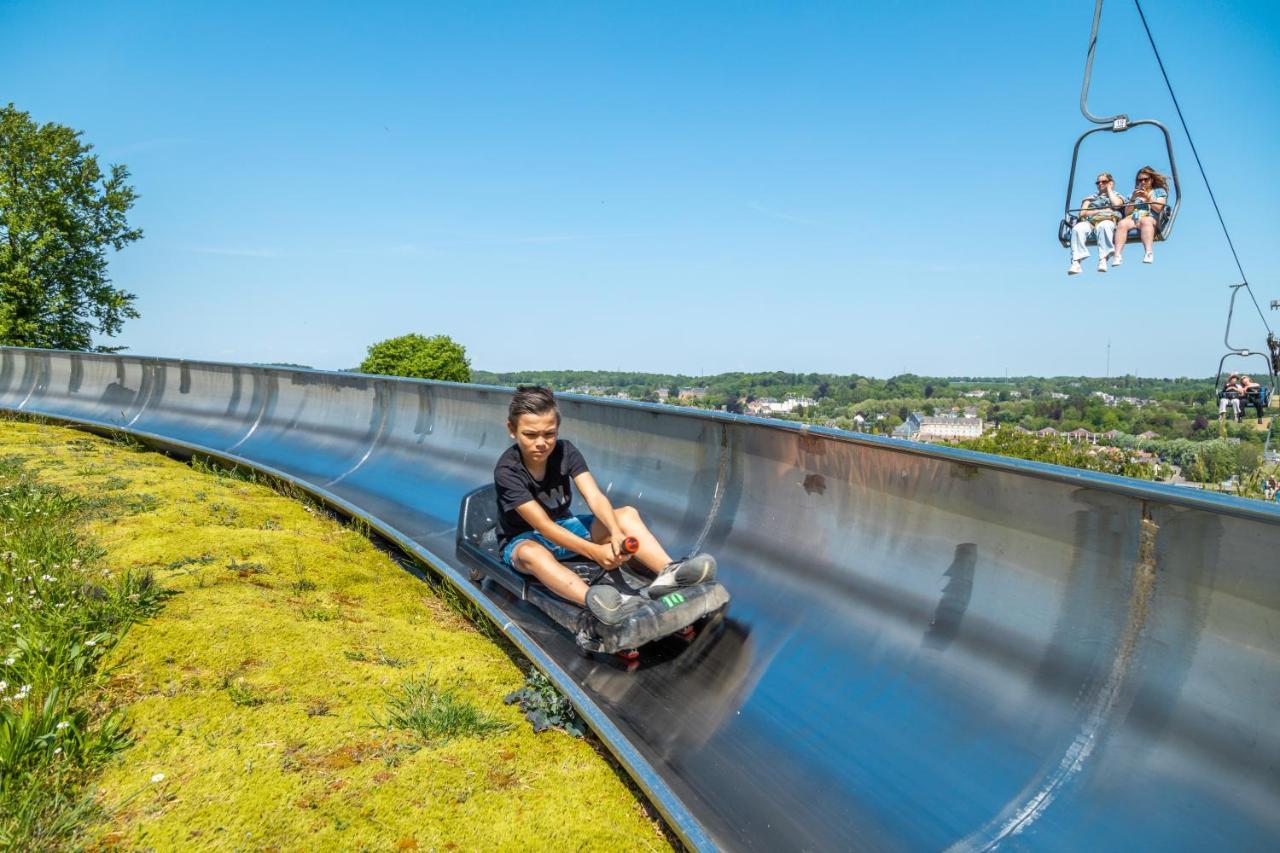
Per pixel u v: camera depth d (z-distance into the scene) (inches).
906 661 126.6
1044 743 104.3
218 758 116.2
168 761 114.8
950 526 131.7
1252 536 91.6
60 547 187.5
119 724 121.4
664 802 102.3
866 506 149.8
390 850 100.7
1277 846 82.2
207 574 186.7
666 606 141.4
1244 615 92.6
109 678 133.5
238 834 101.2
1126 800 93.9
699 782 115.6
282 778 113.0
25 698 117.3
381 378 333.4
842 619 141.2
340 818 105.7
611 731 118.3
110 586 162.7
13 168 885.8
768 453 175.9
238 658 145.4
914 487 139.1
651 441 215.6
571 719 135.3
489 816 109.2
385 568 220.2
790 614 149.6
